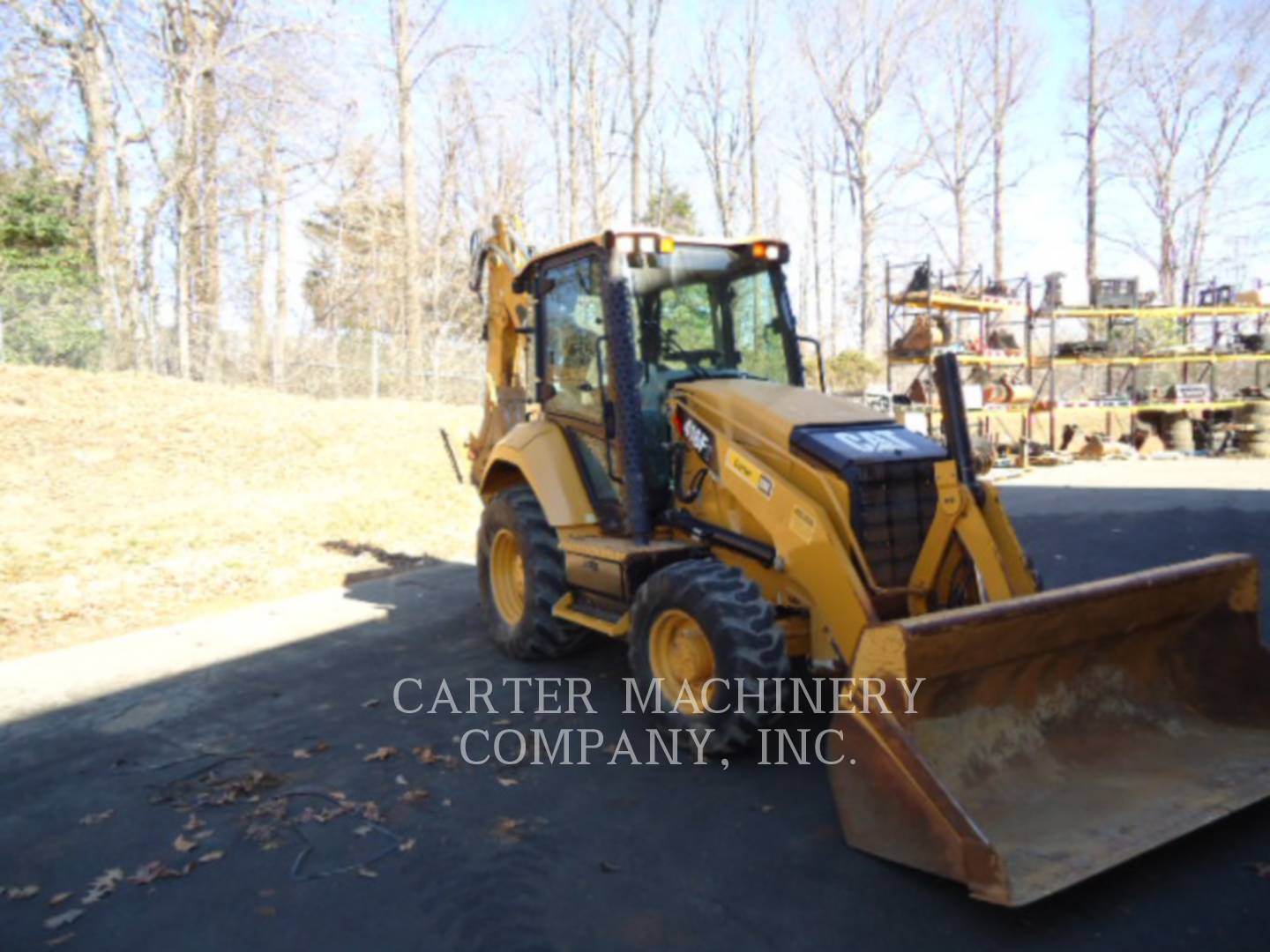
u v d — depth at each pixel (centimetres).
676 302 557
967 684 370
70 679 625
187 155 2170
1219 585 423
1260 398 2011
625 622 498
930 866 322
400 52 2447
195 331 1977
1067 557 895
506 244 732
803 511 432
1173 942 302
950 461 429
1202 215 4009
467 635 698
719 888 343
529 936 319
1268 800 387
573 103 3444
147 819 419
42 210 1808
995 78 3956
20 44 1966
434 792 432
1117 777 381
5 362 1587
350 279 3275
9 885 368
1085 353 1919
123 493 1188
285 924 333
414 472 1409
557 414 606
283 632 725
